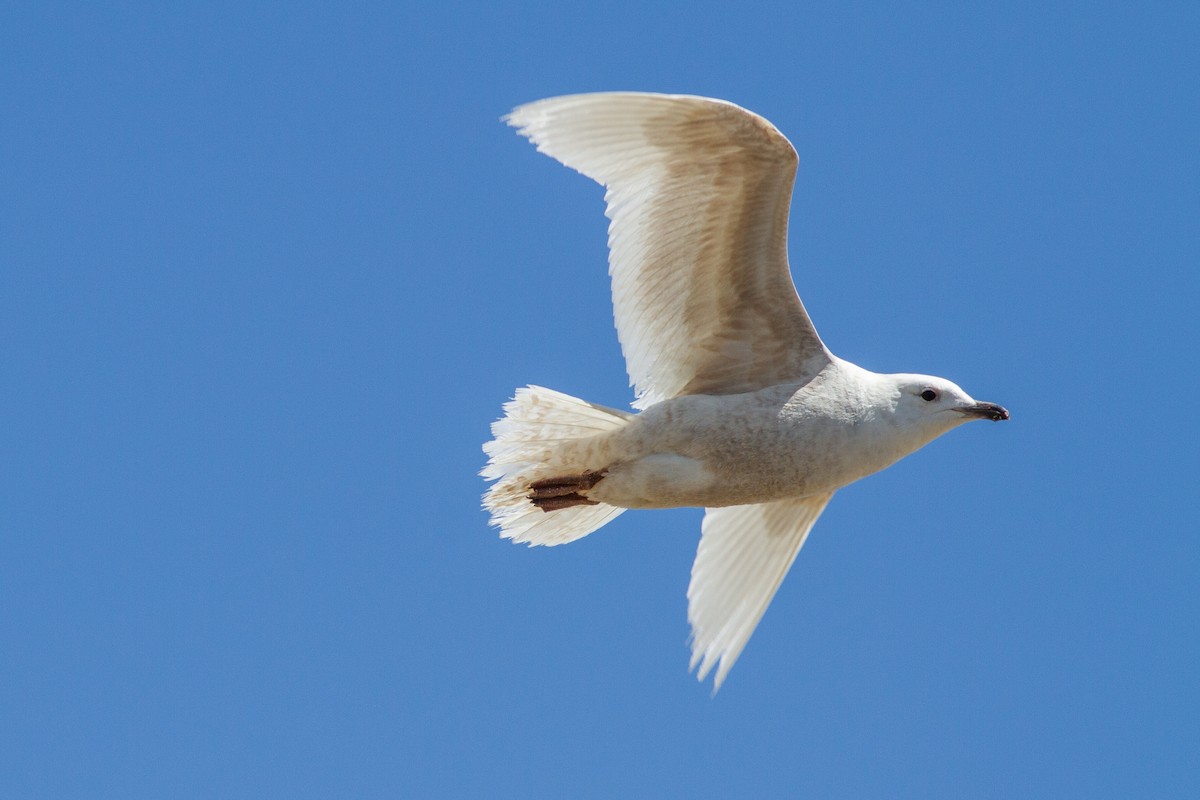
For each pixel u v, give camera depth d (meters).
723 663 17.05
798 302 15.40
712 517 17.23
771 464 15.41
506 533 16.86
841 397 15.46
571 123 14.50
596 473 15.59
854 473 15.68
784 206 14.81
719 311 15.50
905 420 15.63
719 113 14.30
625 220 15.09
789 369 15.58
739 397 15.42
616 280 15.32
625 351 15.60
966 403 15.77
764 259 15.15
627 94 14.21
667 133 14.56
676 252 15.22
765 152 14.51
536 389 15.71
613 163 14.85
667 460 15.36
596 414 15.60
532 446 15.72
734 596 17.19
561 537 16.94
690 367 15.74
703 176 14.80
